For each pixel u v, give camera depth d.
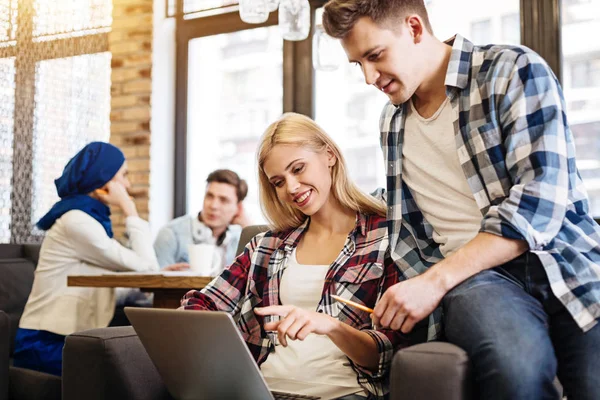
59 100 4.26
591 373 1.40
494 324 1.31
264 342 1.84
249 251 1.99
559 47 3.55
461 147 1.63
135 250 3.24
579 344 1.42
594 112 3.48
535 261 1.45
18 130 4.05
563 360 1.45
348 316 1.73
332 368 1.69
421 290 1.43
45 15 4.21
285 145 1.83
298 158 1.82
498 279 1.44
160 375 1.66
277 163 1.83
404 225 1.76
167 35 4.73
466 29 3.78
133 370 1.70
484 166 1.59
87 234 2.95
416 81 1.68
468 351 1.32
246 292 1.92
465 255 1.46
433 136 1.71
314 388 1.68
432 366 1.28
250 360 1.40
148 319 1.53
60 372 2.80
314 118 4.27
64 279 2.95
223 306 1.92
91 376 1.67
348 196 1.87
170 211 4.73
